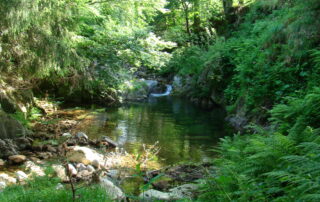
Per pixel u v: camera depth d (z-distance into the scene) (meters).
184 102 15.20
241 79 10.02
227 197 3.26
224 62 13.62
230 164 4.38
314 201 2.35
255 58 9.81
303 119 4.87
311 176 2.76
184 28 19.05
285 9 10.42
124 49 11.31
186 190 4.74
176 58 15.51
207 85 14.46
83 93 13.23
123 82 12.29
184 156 7.00
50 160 6.25
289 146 3.73
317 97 5.29
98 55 11.26
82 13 10.16
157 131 9.31
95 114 11.38
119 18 12.14
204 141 8.30
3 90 8.89
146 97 16.23
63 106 12.33
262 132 5.53
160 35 19.19
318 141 3.63
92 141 7.78
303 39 8.12
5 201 3.53
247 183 3.20
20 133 7.64
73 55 8.60
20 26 7.03
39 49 7.77
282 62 8.50
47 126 8.96
